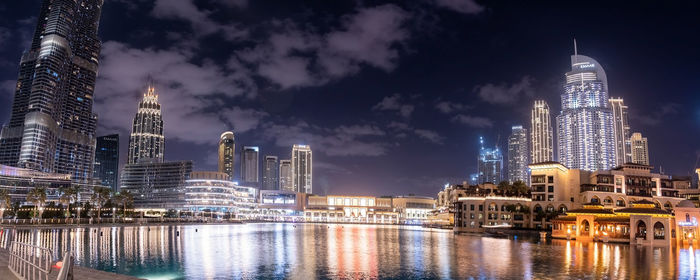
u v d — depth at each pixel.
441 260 79.94
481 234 182.75
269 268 68.75
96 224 193.75
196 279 58.59
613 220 126.94
